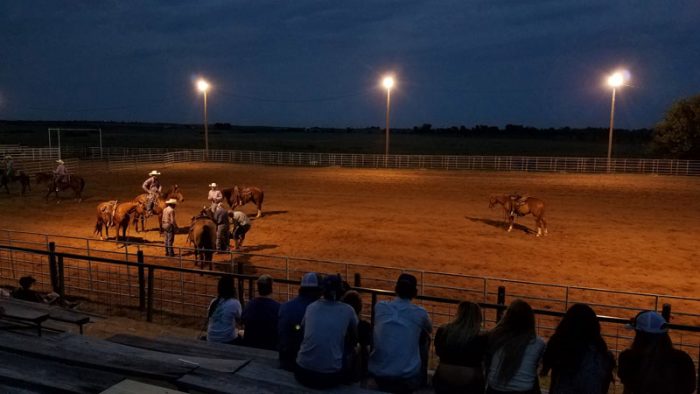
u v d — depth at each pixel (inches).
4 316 259.1
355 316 197.9
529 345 184.9
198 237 601.6
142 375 175.0
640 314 181.3
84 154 2337.6
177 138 5388.8
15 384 163.9
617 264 674.8
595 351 173.3
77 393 155.7
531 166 2009.1
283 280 357.4
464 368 192.2
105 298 502.0
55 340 202.7
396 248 757.9
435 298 327.6
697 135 1974.7
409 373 203.9
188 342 251.3
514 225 926.4
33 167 1743.4
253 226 915.4
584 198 1234.6
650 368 173.5
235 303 279.3
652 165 1809.8
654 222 954.1
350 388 186.4
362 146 4288.9
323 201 1196.5
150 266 408.2
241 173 1788.9
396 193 1321.4
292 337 214.5
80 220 960.9
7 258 663.1
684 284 594.6
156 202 840.3
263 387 173.2
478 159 2183.8
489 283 586.9
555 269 650.2
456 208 1098.1
